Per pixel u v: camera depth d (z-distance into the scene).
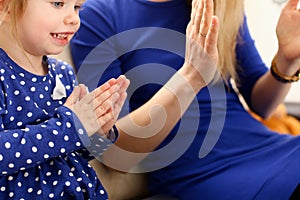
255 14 1.77
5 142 0.75
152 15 1.17
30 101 0.81
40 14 0.80
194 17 0.96
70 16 0.83
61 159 0.83
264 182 1.06
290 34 1.25
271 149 1.17
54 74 0.89
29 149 0.76
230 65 1.26
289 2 1.24
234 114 1.25
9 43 0.83
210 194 1.09
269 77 1.34
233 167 1.13
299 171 1.07
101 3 1.17
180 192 1.13
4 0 0.81
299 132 1.57
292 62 1.28
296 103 1.71
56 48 0.84
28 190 0.79
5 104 0.79
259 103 1.39
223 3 1.20
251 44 1.39
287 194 1.04
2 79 0.79
